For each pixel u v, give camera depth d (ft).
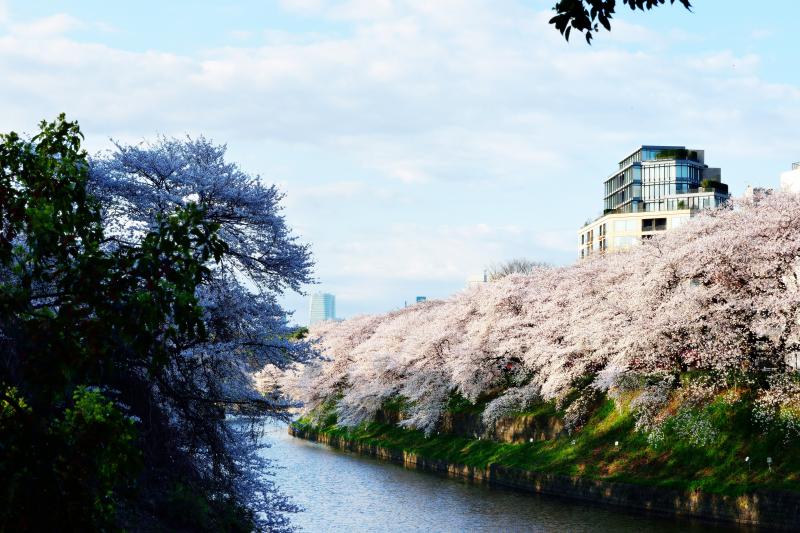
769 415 119.55
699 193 426.51
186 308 28.53
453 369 199.72
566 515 121.90
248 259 80.79
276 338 82.43
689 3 35.58
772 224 126.00
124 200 74.08
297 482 163.22
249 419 84.02
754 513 108.27
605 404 157.89
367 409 238.27
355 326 318.04
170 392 72.74
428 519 122.62
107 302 28.84
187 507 68.69
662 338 128.36
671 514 119.34
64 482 27.91
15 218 30.58
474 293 228.43
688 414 128.88
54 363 28.22
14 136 31.37
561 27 39.81
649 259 143.02
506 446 172.14
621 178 480.23
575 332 150.92
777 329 117.60
